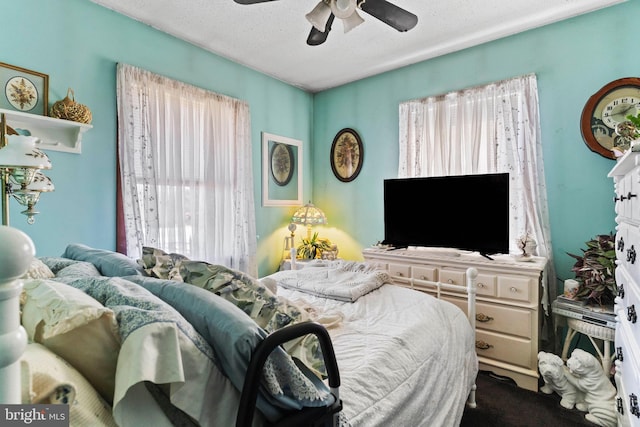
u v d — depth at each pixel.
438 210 2.68
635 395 1.12
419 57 3.00
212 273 0.97
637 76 2.10
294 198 3.77
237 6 2.21
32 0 1.85
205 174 2.77
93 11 2.12
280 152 3.58
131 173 2.25
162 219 2.46
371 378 1.06
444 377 1.39
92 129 2.12
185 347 0.63
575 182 2.32
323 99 3.90
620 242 1.46
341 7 1.58
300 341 0.87
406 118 3.10
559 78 2.38
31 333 0.57
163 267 1.16
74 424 0.48
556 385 1.92
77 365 0.56
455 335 1.62
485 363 2.24
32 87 1.85
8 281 0.36
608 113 2.18
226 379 0.69
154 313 0.62
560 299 2.08
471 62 2.78
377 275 2.04
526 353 2.09
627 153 1.14
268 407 0.71
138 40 2.36
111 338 0.58
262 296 0.92
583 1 2.16
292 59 3.05
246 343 0.66
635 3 2.11
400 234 2.90
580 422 1.75
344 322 1.48
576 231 2.32
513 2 2.17
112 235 2.22
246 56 2.98
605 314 1.85
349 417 0.90
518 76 2.53
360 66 3.21
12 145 0.94
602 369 1.85
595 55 2.24
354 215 3.64
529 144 2.44
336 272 2.13
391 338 1.30
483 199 2.46
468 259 2.37
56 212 1.96
